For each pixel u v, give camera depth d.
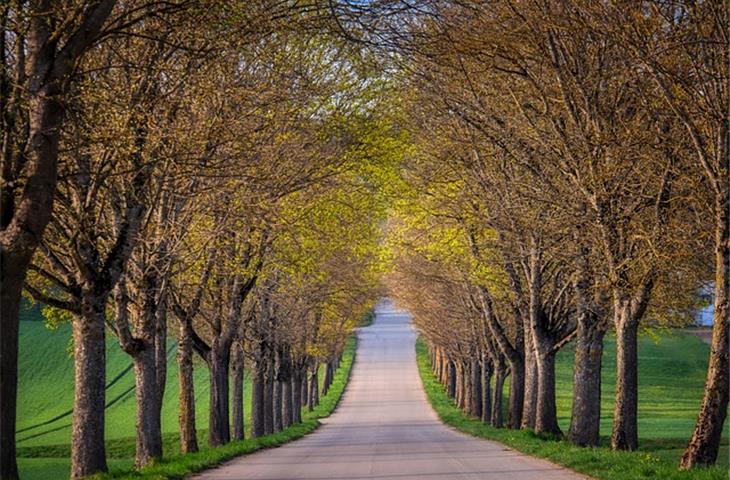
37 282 34.06
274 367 82.94
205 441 92.75
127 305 35.41
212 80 29.75
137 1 26.17
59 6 19.20
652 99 30.75
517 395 62.25
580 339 41.81
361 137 41.78
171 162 28.14
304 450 48.97
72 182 27.97
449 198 46.41
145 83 27.67
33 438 105.19
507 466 32.94
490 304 61.53
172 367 142.62
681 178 30.61
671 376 153.75
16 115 19.80
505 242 46.41
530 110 38.62
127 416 116.00
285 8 23.12
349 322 112.38
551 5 32.00
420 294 90.06
